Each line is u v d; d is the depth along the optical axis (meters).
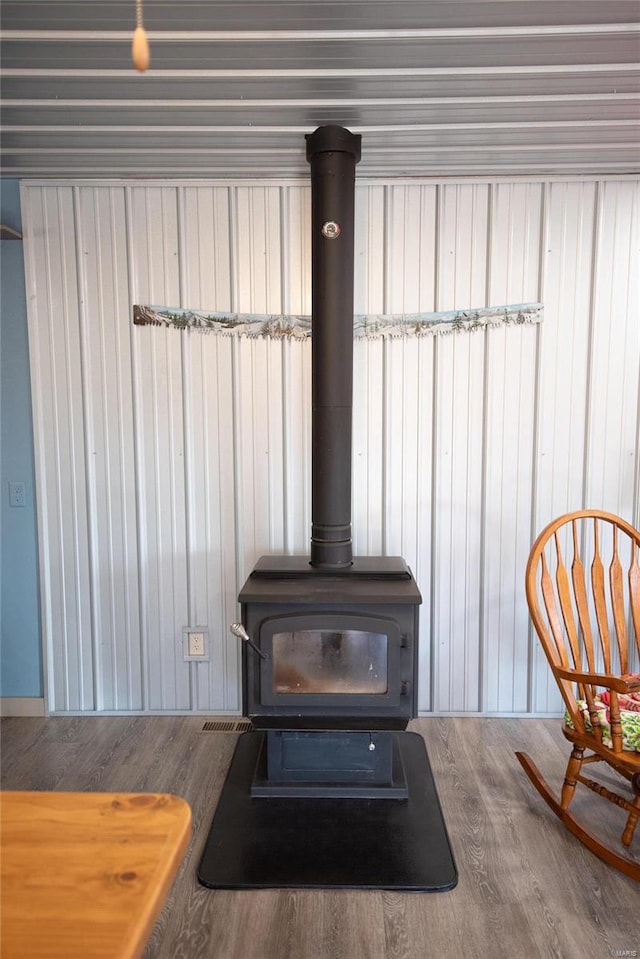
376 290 2.55
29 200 2.54
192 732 2.58
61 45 1.64
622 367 2.58
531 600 1.97
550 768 2.30
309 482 2.63
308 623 2.00
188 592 2.68
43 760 2.36
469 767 2.31
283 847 1.86
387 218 2.52
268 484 2.64
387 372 2.58
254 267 2.55
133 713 2.74
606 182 2.51
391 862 1.80
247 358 2.59
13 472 2.66
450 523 2.64
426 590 2.67
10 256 2.57
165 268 2.56
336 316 2.17
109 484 2.65
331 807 2.05
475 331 2.56
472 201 2.52
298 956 1.52
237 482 2.63
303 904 1.67
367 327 2.56
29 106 1.93
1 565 2.70
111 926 0.62
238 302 2.56
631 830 1.79
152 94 1.90
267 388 2.60
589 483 2.62
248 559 2.67
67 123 2.06
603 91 1.90
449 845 1.87
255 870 1.76
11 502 2.67
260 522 2.65
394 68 1.77
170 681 2.72
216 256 2.55
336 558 2.26
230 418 2.62
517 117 2.04
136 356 2.59
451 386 2.59
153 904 0.65
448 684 2.70
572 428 2.61
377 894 1.70
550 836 1.93
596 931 1.58
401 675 2.02
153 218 2.54
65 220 2.55
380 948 1.54
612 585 2.09
